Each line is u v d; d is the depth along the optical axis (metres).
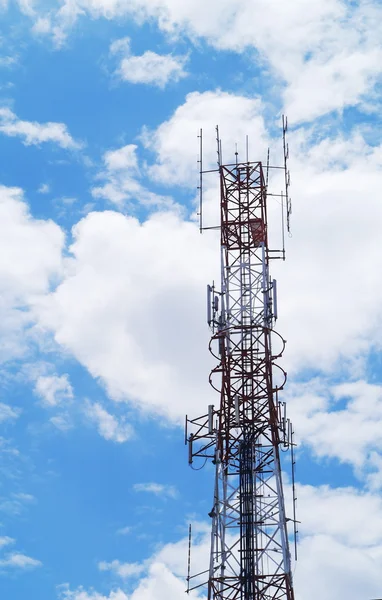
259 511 76.62
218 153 89.00
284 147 89.69
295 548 75.88
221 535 76.38
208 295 83.25
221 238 85.81
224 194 87.50
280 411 80.44
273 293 82.38
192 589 74.94
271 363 80.94
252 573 74.38
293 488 78.25
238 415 77.56
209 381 81.25
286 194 88.12
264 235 85.44
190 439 80.00
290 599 73.38
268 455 78.69
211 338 81.88
